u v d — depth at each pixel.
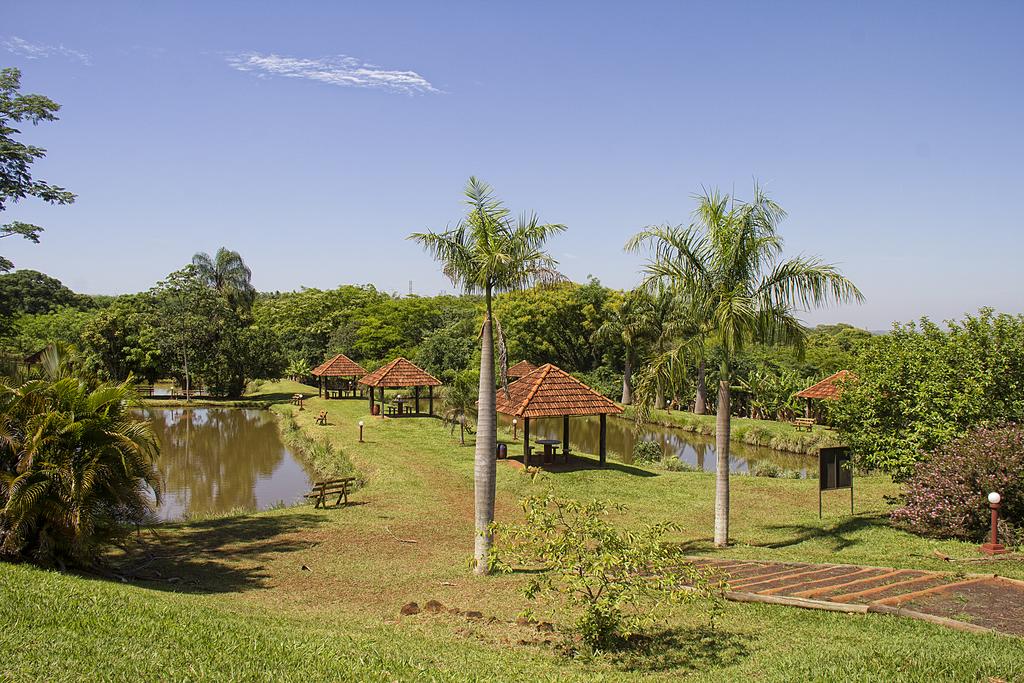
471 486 21.95
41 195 18.59
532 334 56.88
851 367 19.28
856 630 7.98
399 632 8.69
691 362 15.77
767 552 14.02
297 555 14.23
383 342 66.56
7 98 18.17
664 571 8.22
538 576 8.84
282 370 57.59
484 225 13.50
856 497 20.27
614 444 36.38
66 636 7.09
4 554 10.70
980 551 12.38
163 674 6.37
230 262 69.56
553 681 6.72
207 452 32.25
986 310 16.14
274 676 6.51
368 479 23.59
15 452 11.03
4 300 25.02
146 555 13.99
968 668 6.30
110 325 52.06
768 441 34.62
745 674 6.85
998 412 14.99
